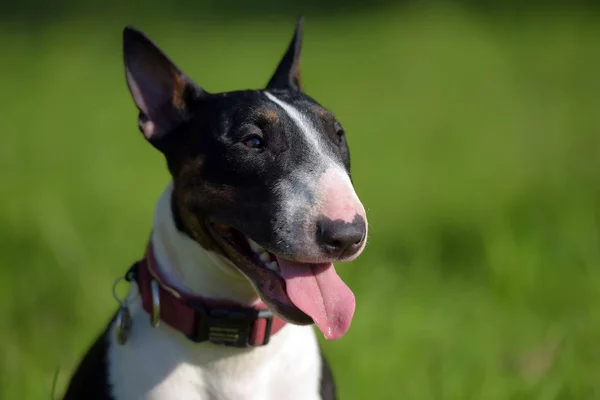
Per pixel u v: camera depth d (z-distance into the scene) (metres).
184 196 4.23
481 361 6.02
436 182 11.47
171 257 4.23
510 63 21.06
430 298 7.11
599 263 7.33
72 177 12.59
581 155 12.16
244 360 4.22
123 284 7.43
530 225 8.11
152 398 4.17
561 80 18.88
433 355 6.16
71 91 20.78
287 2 33.03
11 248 8.64
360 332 6.32
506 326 6.59
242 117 4.19
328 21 29.61
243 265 4.06
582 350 6.06
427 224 9.21
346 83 20.53
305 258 3.86
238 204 4.07
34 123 17.39
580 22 25.09
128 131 16.41
